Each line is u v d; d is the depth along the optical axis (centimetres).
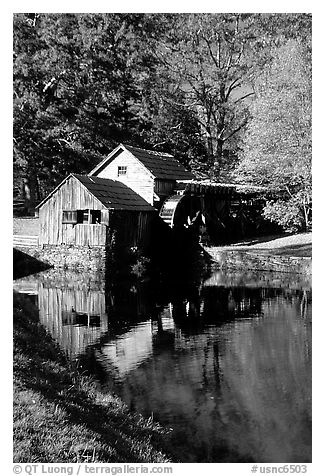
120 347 1291
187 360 1199
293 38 2928
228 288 2058
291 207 2773
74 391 959
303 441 867
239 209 3116
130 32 3166
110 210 2408
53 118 2978
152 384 1063
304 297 1864
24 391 863
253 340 1348
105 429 845
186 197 2892
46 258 2497
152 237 2742
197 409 960
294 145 2472
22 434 770
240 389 1038
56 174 3070
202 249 2638
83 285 2094
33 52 2941
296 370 1124
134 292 1978
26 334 1206
